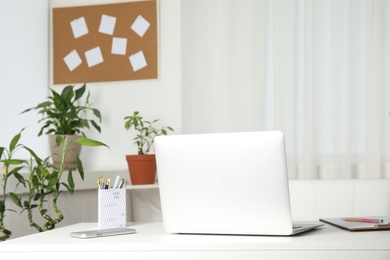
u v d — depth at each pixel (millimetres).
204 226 1841
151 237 1811
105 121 4160
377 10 3896
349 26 3930
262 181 1750
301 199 2654
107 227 1990
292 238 1729
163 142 1860
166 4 4109
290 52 3979
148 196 4066
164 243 1689
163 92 4102
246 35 4004
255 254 1659
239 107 4012
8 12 3939
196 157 1816
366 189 2615
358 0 3977
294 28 3971
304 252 1646
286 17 3986
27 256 1712
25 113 4051
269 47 4047
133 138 4062
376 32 3895
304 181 2686
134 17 4145
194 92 4102
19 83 4016
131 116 3861
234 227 1806
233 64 4020
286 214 1748
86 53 4203
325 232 1844
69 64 4223
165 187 1877
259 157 1743
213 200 1815
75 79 4211
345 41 3963
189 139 1824
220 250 1671
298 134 3988
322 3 3998
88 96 4031
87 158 4176
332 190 2641
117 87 4152
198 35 4117
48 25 4266
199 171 1818
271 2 4039
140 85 4125
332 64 3945
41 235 1900
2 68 3889
